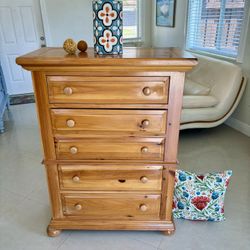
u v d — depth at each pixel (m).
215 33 3.45
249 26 2.80
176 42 4.36
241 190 2.04
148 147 1.37
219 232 1.65
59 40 4.46
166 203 1.53
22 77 4.58
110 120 1.30
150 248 1.54
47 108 1.28
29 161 2.52
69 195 1.52
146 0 4.89
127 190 1.49
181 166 2.38
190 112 2.73
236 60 3.06
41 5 4.18
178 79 1.22
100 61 1.15
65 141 1.36
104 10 1.22
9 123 3.46
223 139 2.93
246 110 3.00
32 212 1.85
